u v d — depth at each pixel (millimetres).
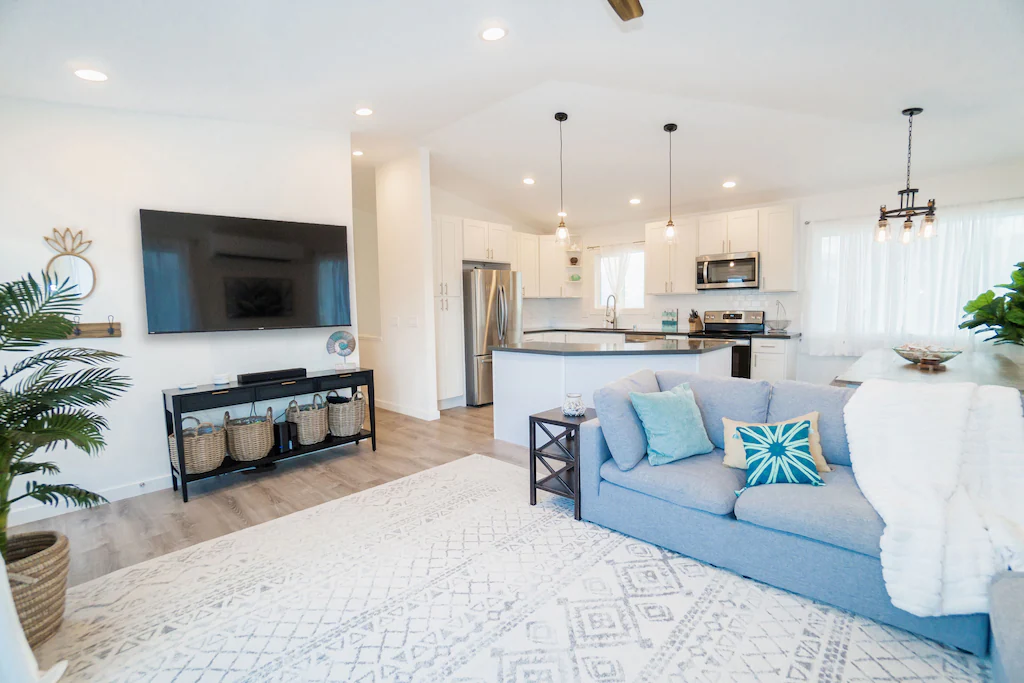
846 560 1840
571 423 2695
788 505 1968
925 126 3711
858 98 3178
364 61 2820
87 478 3027
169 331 3227
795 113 3701
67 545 1921
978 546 1592
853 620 1833
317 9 2230
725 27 2369
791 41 2438
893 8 2037
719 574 2164
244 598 2043
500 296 5863
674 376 2988
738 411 2650
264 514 2854
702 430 2617
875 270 4934
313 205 3967
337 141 4090
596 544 2438
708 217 5926
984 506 1781
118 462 3135
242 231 3510
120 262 3129
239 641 1792
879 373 2818
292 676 1620
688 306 6496
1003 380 2465
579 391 3887
